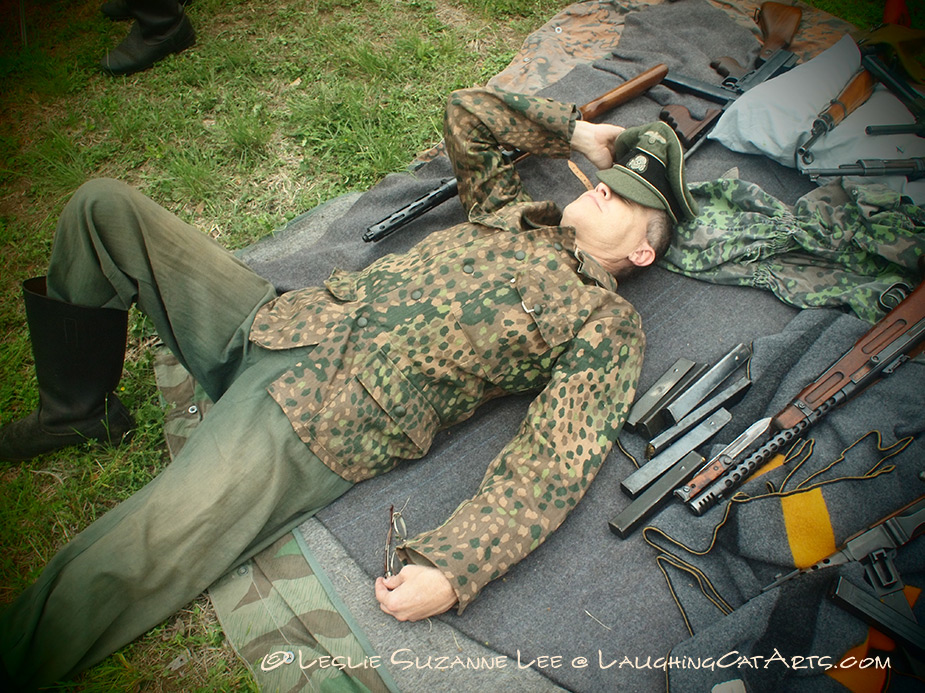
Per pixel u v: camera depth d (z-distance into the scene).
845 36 3.28
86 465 2.55
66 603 1.90
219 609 2.17
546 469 2.12
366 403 2.21
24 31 4.26
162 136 3.75
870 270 2.69
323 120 3.70
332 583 2.20
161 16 4.00
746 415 2.46
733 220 2.89
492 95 2.71
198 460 2.08
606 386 2.25
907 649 1.85
